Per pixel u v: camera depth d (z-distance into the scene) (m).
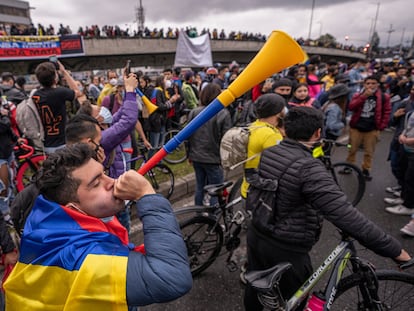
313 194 1.30
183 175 4.37
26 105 3.09
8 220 2.39
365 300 1.57
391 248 1.24
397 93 7.35
